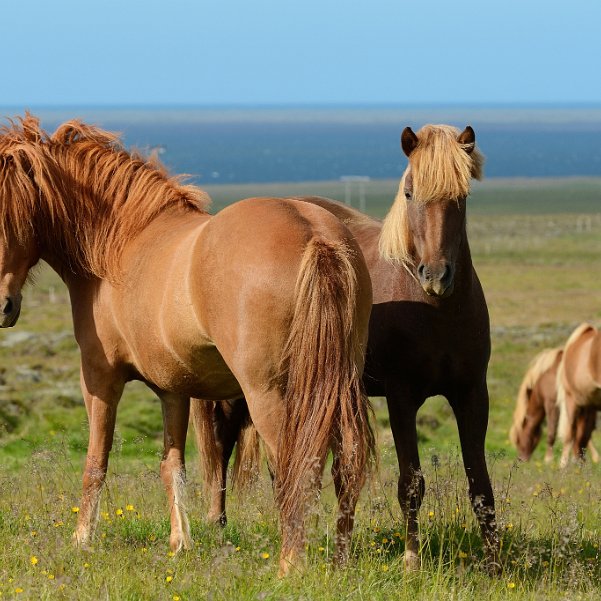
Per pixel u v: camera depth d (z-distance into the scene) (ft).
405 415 35.01
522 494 49.47
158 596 27.04
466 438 35.24
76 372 123.95
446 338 34.14
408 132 33.04
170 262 32.32
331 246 27.89
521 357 157.58
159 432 85.46
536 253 456.45
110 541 34.76
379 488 41.75
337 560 28.68
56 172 36.35
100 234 36.17
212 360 31.58
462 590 28.50
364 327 29.40
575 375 84.12
